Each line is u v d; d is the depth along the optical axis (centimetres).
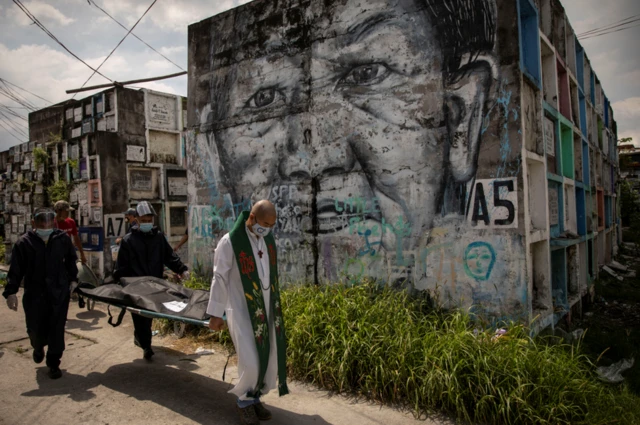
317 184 614
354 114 581
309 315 471
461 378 364
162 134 1171
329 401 389
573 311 698
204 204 754
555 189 681
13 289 432
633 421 344
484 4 488
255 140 685
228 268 344
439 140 513
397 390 383
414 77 533
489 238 477
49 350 437
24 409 371
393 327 441
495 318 470
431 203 516
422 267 521
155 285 450
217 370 464
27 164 1323
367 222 567
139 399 393
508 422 330
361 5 578
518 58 465
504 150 471
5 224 1459
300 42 636
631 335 617
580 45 936
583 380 360
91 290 464
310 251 620
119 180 1046
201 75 762
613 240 1482
